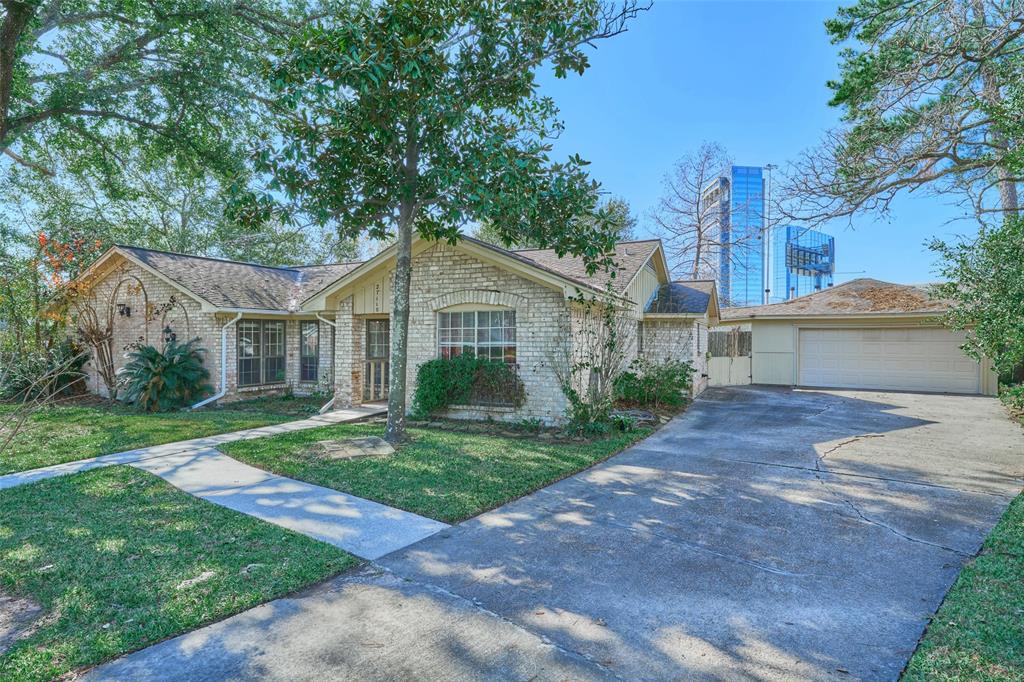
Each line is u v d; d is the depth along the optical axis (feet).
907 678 9.26
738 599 12.43
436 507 18.69
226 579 12.99
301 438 29.99
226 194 29.07
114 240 69.00
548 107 28.94
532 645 10.50
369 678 9.41
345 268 61.62
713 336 64.90
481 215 25.58
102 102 39.55
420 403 37.73
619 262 45.62
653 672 9.67
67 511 17.98
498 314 36.86
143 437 30.42
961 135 30.91
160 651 10.16
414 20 23.70
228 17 39.32
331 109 25.98
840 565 14.33
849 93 31.91
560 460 25.58
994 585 12.82
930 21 29.60
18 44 34.53
